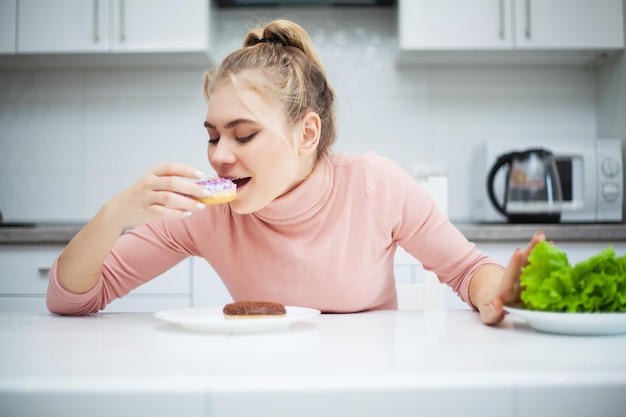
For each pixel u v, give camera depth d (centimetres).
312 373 54
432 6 244
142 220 97
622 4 245
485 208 247
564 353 64
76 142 269
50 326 89
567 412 52
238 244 120
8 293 213
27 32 241
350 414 51
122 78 270
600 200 241
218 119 100
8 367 58
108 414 51
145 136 269
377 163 124
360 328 85
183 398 51
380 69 273
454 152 272
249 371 56
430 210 121
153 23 241
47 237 212
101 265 105
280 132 102
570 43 244
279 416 51
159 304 213
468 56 257
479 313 103
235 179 101
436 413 51
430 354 64
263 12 272
